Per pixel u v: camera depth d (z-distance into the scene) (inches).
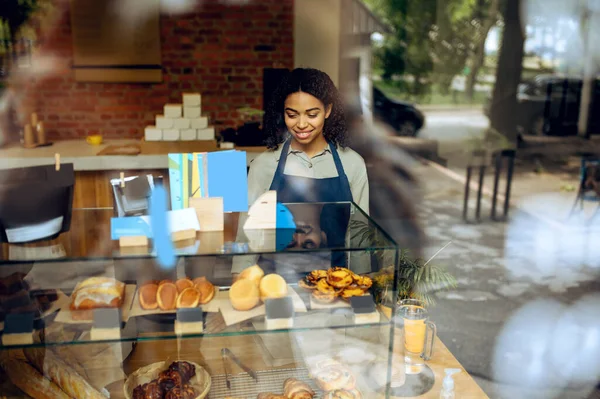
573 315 162.6
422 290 87.1
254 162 85.4
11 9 209.5
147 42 226.7
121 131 234.4
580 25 369.7
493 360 138.1
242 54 235.1
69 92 226.1
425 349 72.7
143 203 60.5
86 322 54.1
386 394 60.8
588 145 364.5
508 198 257.1
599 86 370.9
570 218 247.1
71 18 218.5
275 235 61.9
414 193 273.9
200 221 61.4
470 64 400.5
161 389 58.4
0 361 58.6
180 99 235.9
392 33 388.5
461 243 215.9
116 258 55.6
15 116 203.8
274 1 232.1
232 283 58.1
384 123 359.6
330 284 58.4
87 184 162.1
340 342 62.7
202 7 228.2
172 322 55.9
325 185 83.4
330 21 239.9
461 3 385.4
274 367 64.3
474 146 343.6
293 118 80.7
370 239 61.0
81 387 57.2
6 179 56.4
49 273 54.3
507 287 179.6
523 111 372.8
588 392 125.7
